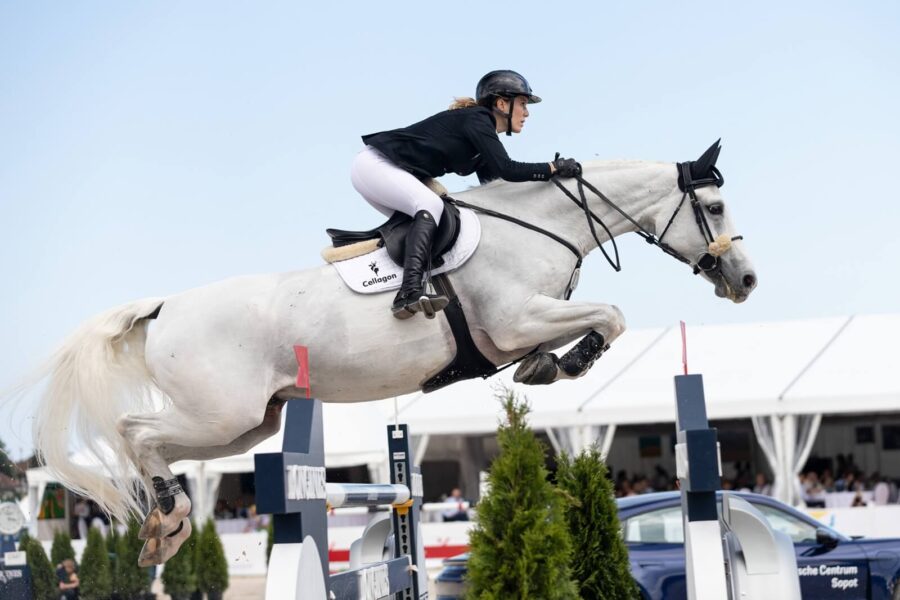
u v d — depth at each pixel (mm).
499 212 8164
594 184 8422
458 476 37250
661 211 8523
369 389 8008
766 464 35719
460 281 7938
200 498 29281
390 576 7672
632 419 26250
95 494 8180
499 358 8219
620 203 8492
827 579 13477
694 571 6789
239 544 28438
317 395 8109
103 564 20734
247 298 7938
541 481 6715
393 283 7832
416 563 8805
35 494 28672
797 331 29703
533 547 6504
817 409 25484
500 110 8453
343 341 7750
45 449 8094
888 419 34406
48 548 26141
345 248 7996
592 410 26516
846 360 26984
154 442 7918
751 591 7391
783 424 26016
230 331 7875
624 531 12758
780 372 27109
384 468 28797
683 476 7086
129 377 8242
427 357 7883
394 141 8102
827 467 34812
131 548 21031
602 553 9008
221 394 7785
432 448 36656
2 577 18500
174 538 8094
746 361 28156
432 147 8047
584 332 8039
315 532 6039
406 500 8703
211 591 21125
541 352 8047
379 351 7766
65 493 29391
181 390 7859
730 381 27094
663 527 12789
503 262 7969
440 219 7945
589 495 9133
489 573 6574
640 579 12312
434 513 28203
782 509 14031
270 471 5609
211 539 21484
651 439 36750
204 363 7824
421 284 7629
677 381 7348
